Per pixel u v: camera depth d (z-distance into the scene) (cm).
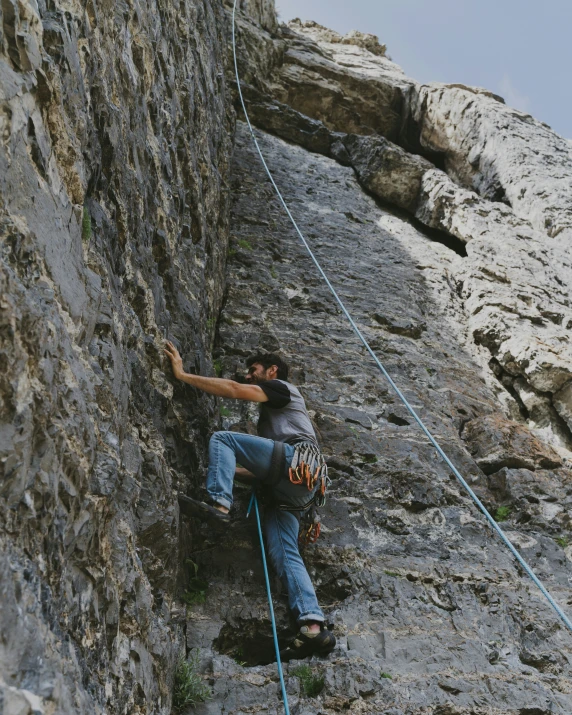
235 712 345
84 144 285
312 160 1178
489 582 461
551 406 702
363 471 539
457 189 1100
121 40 366
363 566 453
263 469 411
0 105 205
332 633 394
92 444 242
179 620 383
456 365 734
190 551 433
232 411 578
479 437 616
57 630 199
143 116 403
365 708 350
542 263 948
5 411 186
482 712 356
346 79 1401
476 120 1289
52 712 172
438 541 493
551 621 433
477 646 404
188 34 613
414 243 995
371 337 726
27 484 195
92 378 262
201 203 584
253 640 404
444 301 845
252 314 718
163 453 365
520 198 1137
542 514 538
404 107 1404
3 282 187
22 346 198
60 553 214
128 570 281
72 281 251
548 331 782
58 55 255
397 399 636
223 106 949
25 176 219
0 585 167
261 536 409
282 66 1392
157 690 307
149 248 399
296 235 916
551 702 367
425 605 431
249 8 1433
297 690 360
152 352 387
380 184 1145
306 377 638
